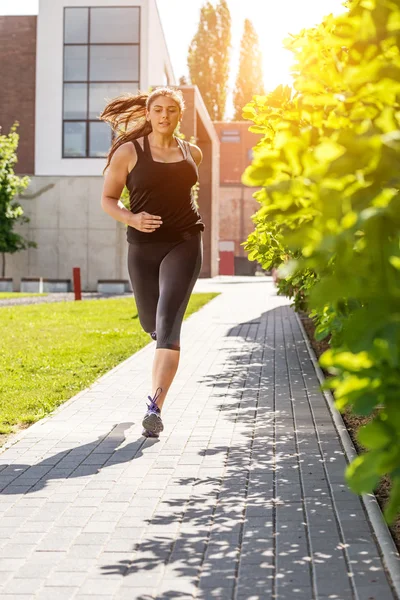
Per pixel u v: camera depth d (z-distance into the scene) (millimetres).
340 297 1896
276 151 2139
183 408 7602
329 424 6750
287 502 4617
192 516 4402
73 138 35438
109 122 6914
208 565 3682
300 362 10727
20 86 37688
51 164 35656
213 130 48094
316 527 4172
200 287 35406
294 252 5535
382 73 2160
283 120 3074
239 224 63812
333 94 2598
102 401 8023
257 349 12266
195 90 38156
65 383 9219
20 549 3932
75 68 35094
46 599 3334
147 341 13727
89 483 5082
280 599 3281
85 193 35656
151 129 6617
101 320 18141
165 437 6363
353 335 1923
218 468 5406
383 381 2018
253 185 2188
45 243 35969
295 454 5754
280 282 11281
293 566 3643
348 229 1874
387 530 4008
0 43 37531
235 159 65500
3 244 34094
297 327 15867
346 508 4473
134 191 6418
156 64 37750
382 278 1900
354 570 3562
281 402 7816
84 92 35188
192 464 5520
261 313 19703
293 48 3578
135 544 3975
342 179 1952
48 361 11180
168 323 6332
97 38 34844
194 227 6488
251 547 3902
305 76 2918
